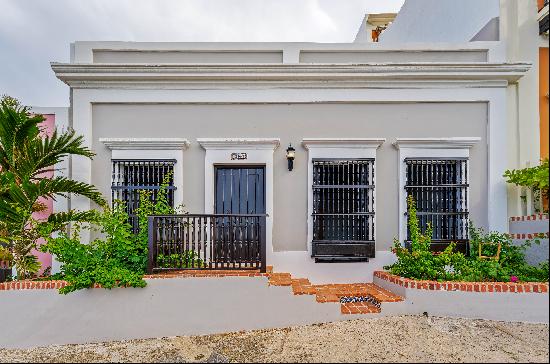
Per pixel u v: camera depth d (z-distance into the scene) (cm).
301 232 695
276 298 526
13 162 579
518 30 718
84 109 691
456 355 419
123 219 587
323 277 682
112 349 484
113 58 710
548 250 578
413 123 710
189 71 684
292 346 461
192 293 524
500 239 644
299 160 704
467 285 520
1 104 609
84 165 688
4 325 509
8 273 605
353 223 695
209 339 502
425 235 667
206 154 695
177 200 686
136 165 703
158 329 520
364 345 450
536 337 462
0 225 555
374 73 690
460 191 696
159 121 704
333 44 718
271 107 708
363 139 686
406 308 532
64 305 514
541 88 713
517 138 708
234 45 712
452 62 681
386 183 703
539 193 684
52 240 536
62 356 468
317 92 704
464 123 711
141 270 563
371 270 684
